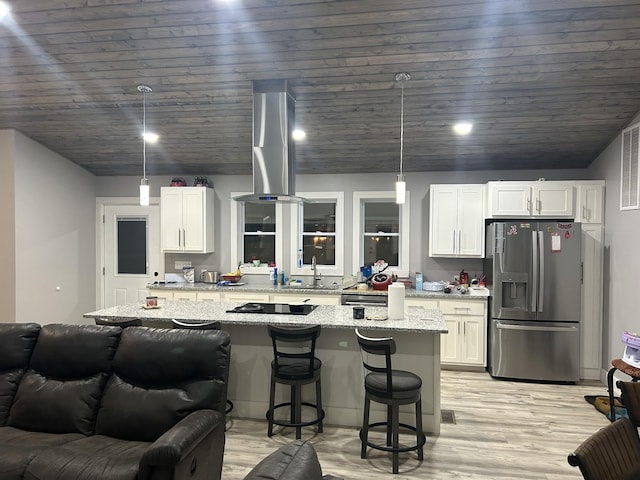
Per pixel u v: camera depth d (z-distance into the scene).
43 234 5.15
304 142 4.77
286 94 3.71
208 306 3.81
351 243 5.60
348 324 3.03
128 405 2.33
